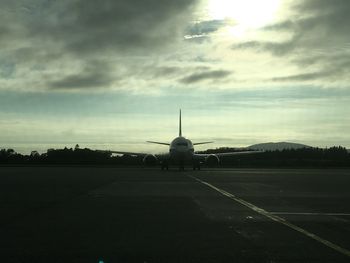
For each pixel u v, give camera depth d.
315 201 26.30
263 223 18.03
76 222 18.02
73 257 12.12
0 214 20.17
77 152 125.44
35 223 17.72
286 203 25.19
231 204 24.50
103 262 11.62
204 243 14.02
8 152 122.44
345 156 139.25
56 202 24.88
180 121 90.44
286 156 142.62
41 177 48.09
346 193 31.44
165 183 40.06
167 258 12.05
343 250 13.04
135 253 12.62
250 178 48.88
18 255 12.33
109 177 48.81
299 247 13.45
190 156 72.50
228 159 118.75
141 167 87.81
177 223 17.91
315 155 142.12
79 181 41.94
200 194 30.08
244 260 11.86
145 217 19.48
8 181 41.41
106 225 17.33
